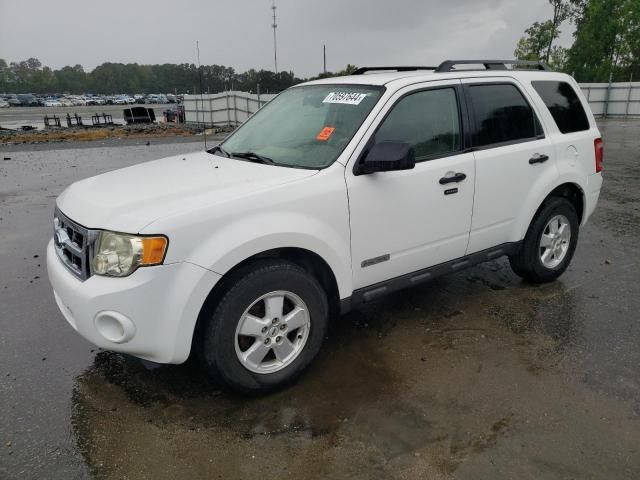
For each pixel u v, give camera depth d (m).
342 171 3.28
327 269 3.34
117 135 22.78
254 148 3.86
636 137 17.78
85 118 44.56
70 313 3.03
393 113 3.54
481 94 4.07
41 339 3.90
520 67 4.75
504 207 4.17
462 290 4.74
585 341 3.79
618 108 27.80
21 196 9.09
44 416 3.00
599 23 39.59
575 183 4.66
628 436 2.78
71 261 3.06
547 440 2.75
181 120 32.75
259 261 3.02
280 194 3.02
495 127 4.12
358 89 3.72
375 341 3.83
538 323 4.07
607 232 6.55
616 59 40.25
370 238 3.42
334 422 2.91
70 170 12.20
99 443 2.77
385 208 3.44
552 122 4.52
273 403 3.10
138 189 3.12
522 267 4.62
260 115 4.34
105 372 3.45
